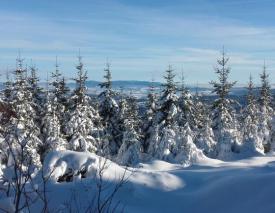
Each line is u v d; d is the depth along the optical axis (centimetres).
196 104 4600
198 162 3650
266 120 5131
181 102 4203
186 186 1370
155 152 3897
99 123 4009
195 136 4303
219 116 4362
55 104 3688
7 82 3528
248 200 1187
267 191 1191
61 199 1146
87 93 3834
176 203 1255
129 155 3919
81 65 3794
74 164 1424
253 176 1315
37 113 3931
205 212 1198
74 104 3800
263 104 5372
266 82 5403
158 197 1277
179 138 3838
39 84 4306
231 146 4231
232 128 4400
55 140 3512
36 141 3197
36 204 1071
